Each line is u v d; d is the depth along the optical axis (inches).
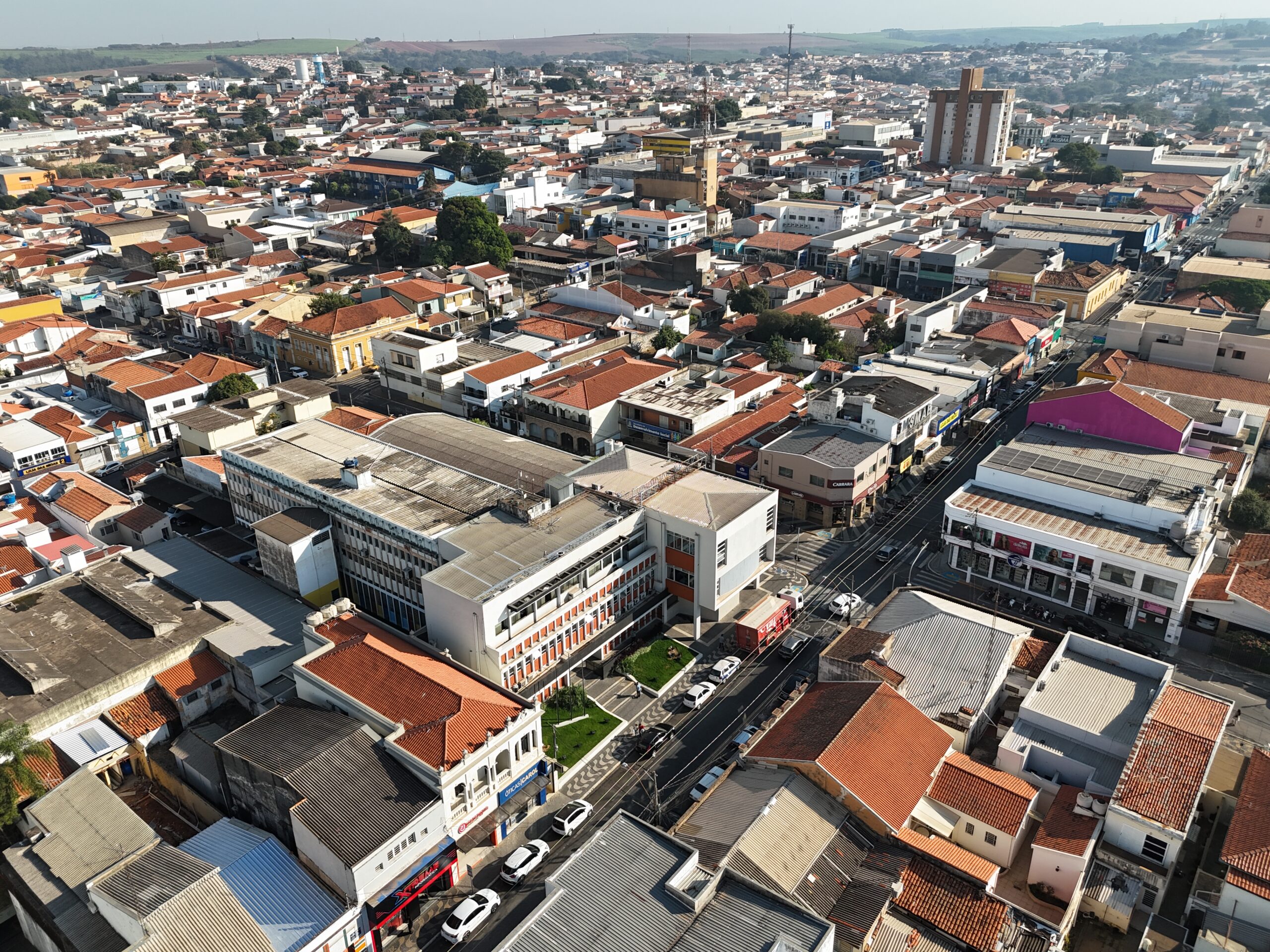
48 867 2765.7
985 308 7647.6
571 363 6737.2
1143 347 6609.3
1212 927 2527.1
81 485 5068.9
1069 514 4439.0
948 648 3506.4
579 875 2522.1
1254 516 4790.8
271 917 2610.7
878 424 5216.5
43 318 7721.5
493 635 3484.3
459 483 4478.3
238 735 3080.7
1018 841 2864.2
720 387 5964.6
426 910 2893.7
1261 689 3735.2
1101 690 3304.6
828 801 2881.4
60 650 3673.7
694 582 4089.6
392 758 2945.4
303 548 4097.0
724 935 2342.5
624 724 3644.2
